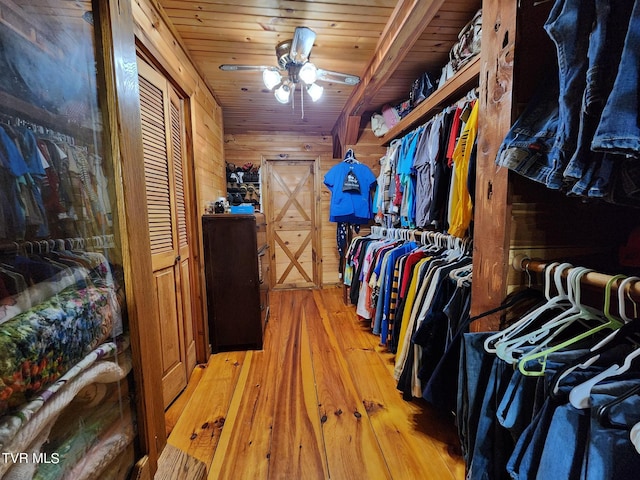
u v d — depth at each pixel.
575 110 0.60
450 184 1.71
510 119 0.91
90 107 0.64
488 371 0.83
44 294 0.53
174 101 1.91
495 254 1.01
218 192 3.01
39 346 0.45
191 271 2.09
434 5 1.47
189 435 1.48
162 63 1.63
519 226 0.97
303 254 4.31
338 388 1.85
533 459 0.60
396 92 2.75
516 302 0.94
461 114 1.64
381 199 2.86
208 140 2.63
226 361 2.21
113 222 0.66
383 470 1.27
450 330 1.30
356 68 2.43
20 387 0.43
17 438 0.41
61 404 0.49
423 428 1.50
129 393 0.69
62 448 0.53
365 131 3.30
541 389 0.65
